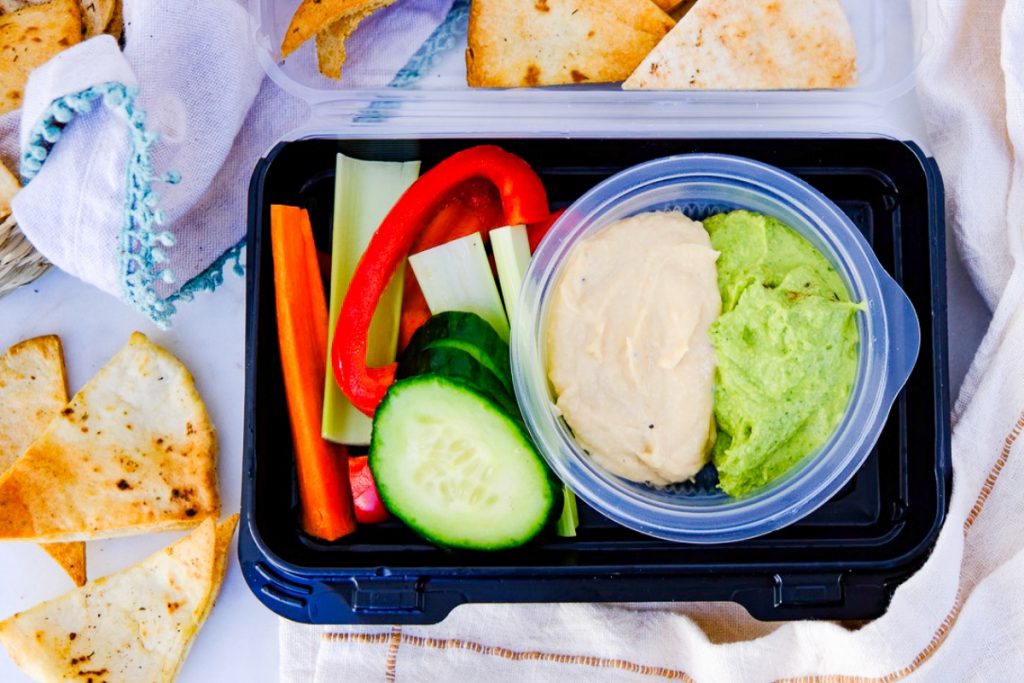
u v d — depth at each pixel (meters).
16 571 0.50
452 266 0.48
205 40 0.48
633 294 0.46
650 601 0.46
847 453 0.46
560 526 0.47
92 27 0.49
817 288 0.46
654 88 0.48
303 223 0.48
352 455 0.49
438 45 0.50
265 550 0.46
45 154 0.47
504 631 0.48
